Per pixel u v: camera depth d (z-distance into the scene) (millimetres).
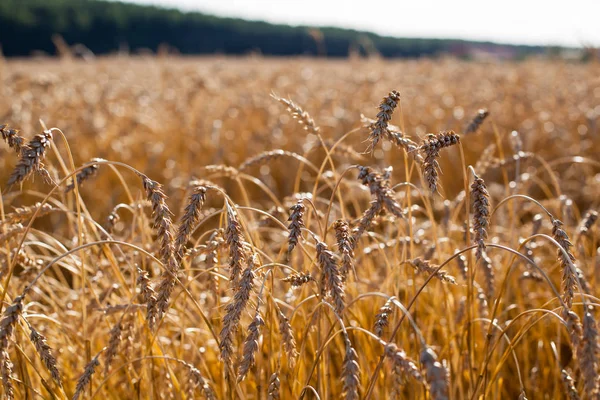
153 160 8102
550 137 8953
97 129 8961
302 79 15234
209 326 2207
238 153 9062
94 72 18312
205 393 2254
